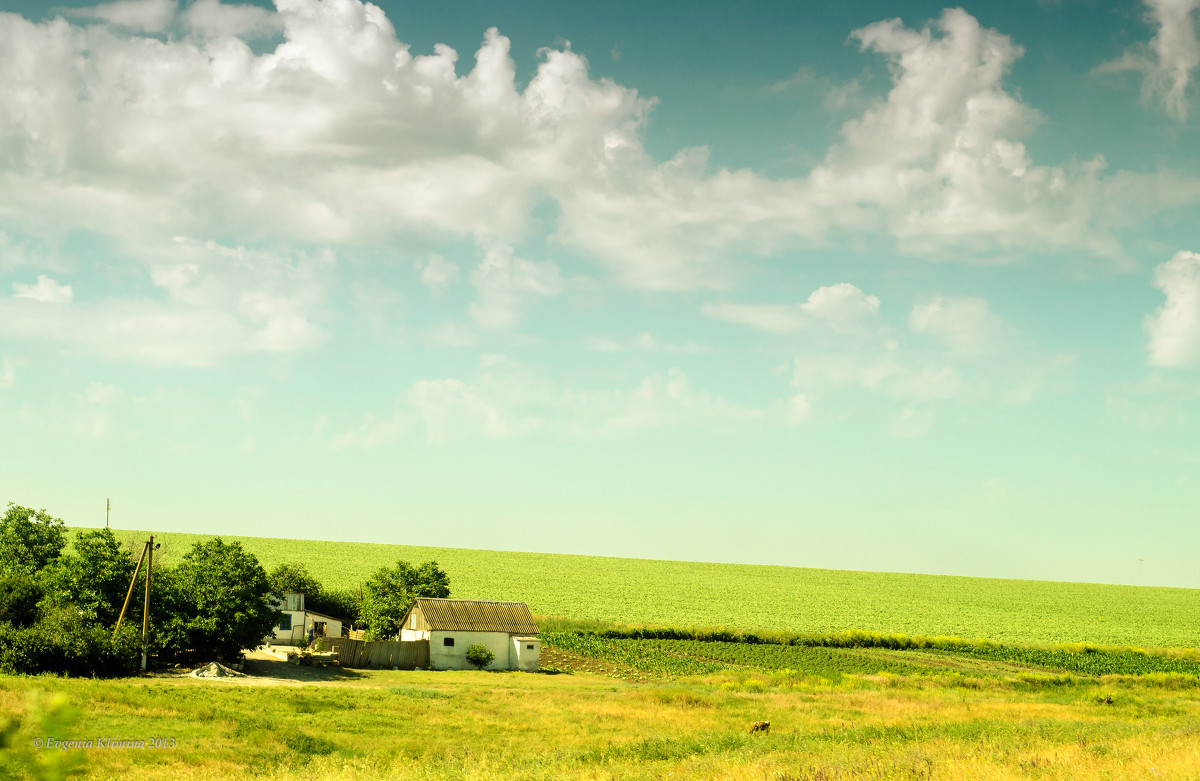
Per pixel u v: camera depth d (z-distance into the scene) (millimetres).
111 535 57875
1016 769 19109
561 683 64250
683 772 22359
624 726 39562
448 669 72688
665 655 84438
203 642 57812
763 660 82812
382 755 29484
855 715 43875
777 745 29297
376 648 70500
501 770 24922
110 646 48688
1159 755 20141
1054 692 62906
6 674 44594
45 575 56781
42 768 4121
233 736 32000
